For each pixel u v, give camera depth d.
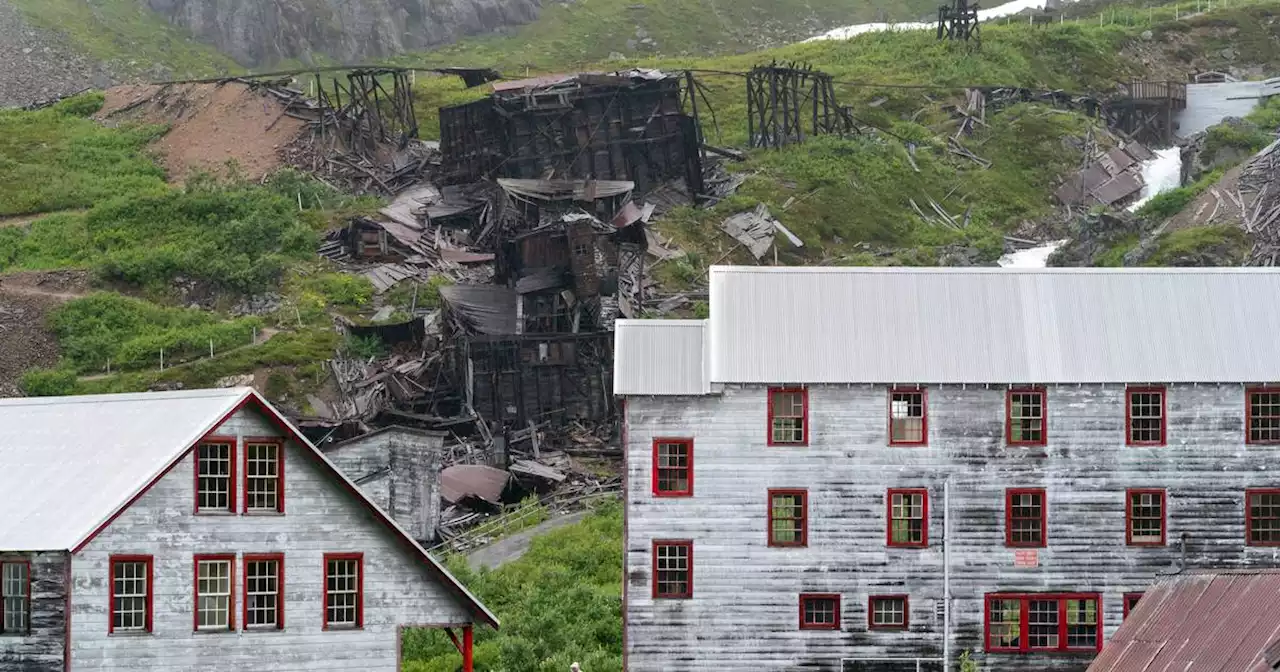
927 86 183.00
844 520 70.44
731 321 72.00
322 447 96.88
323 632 58.16
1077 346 71.75
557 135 146.88
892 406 70.94
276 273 142.38
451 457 111.62
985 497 70.56
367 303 137.38
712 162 161.38
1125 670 54.97
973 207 161.25
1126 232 147.75
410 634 74.50
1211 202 142.00
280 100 170.50
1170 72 198.12
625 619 70.25
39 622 55.06
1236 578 54.34
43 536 55.28
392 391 121.81
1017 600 70.25
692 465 70.62
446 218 148.00
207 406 58.88
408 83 169.75
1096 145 171.00
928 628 70.12
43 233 153.50
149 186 162.88
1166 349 71.62
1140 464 70.62
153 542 56.41
